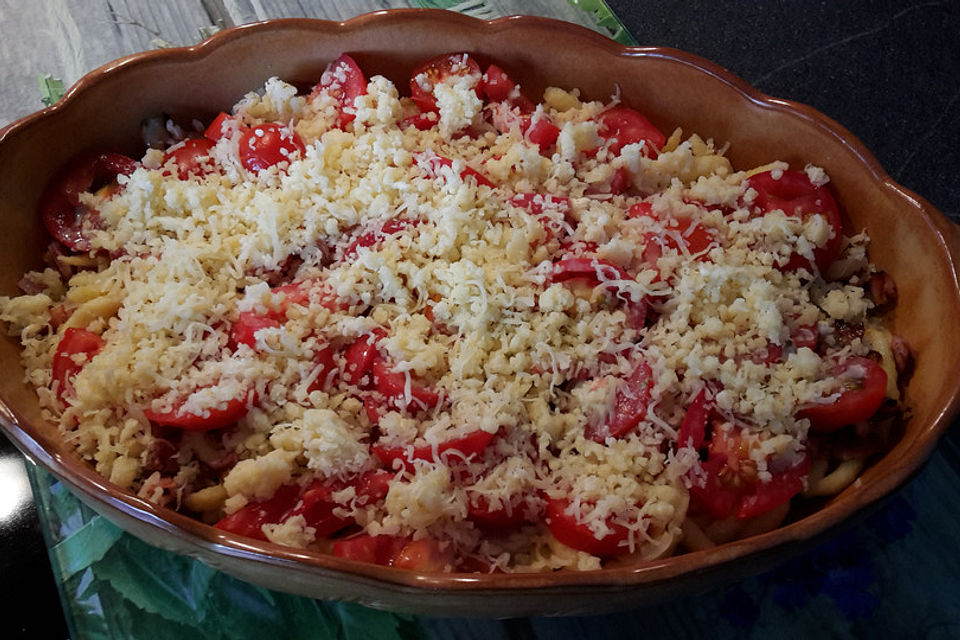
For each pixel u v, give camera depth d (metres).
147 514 0.28
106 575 0.33
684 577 0.27
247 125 0.37
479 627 0.33
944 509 0.35
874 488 0.29
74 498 0.35
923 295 0.34
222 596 0.33
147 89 0.37
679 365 0.33
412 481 0.30
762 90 0.47
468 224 0.35
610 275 0.34
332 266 0.35
